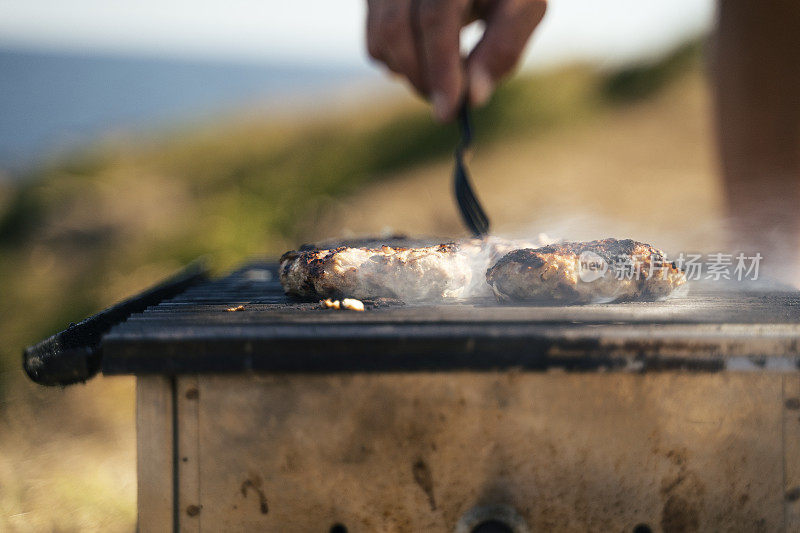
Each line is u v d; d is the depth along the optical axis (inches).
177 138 472.1
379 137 369.1
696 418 49.4
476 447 49.5
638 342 45.6
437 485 49.6
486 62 91.7
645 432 49.4
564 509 49.7
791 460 49.4
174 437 48.6
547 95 358.6
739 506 49.5
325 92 475.2
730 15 121.4
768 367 46.1
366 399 49.2
